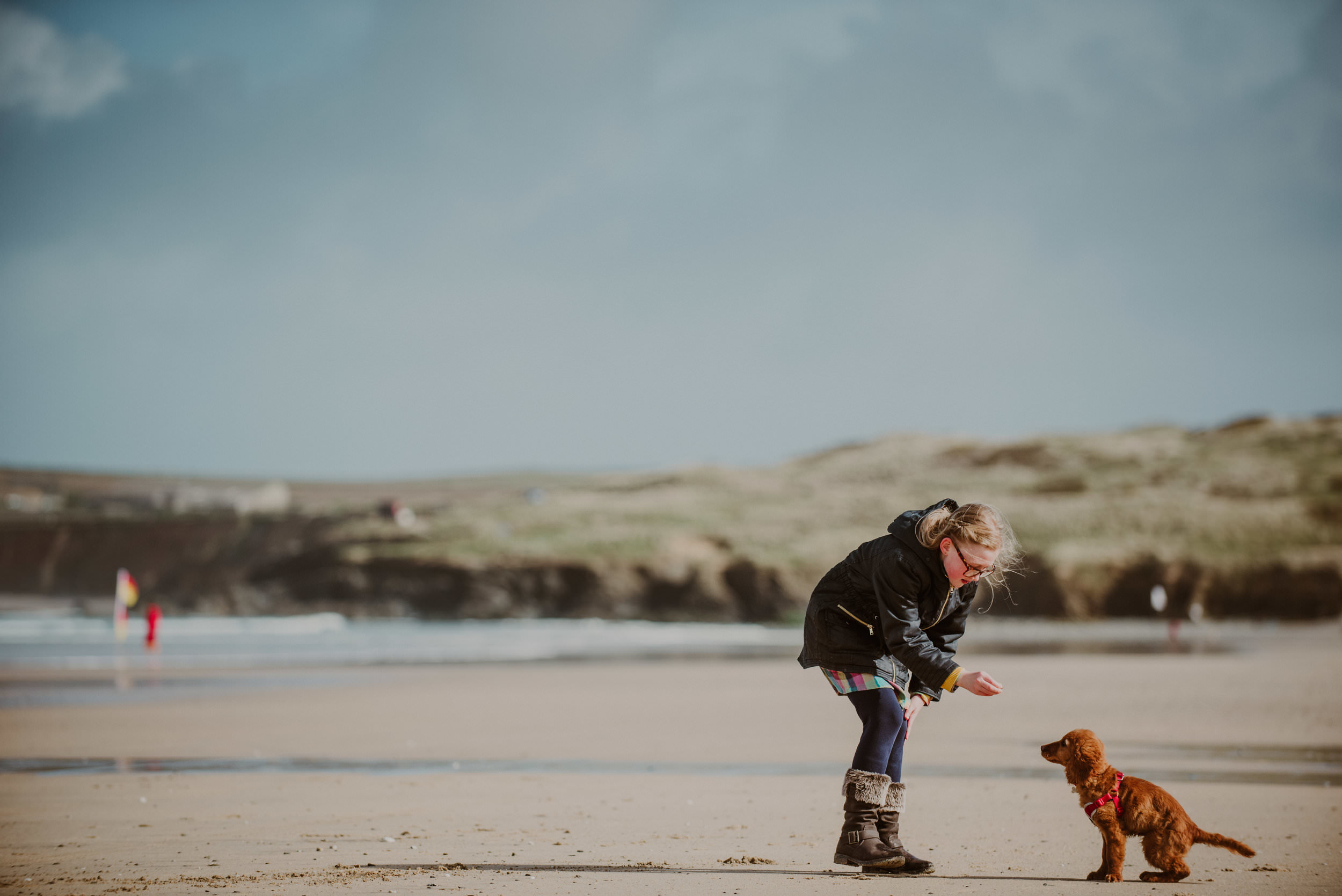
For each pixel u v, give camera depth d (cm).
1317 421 11312
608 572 8019
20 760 1030
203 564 9769
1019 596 7338
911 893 477
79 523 10412
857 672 523
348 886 490
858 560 517
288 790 822
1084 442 11756
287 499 12462
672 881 500
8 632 5522
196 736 1244
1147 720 1395
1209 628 6397
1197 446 11144
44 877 513
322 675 2414
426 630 6544
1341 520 8169
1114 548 7712
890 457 11994
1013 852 592
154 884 497
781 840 619
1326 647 3759
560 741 1195
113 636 4988
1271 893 482
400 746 1152
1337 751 1094
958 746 1141
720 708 1623
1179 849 509
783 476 11812
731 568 8025
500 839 620
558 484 19575
